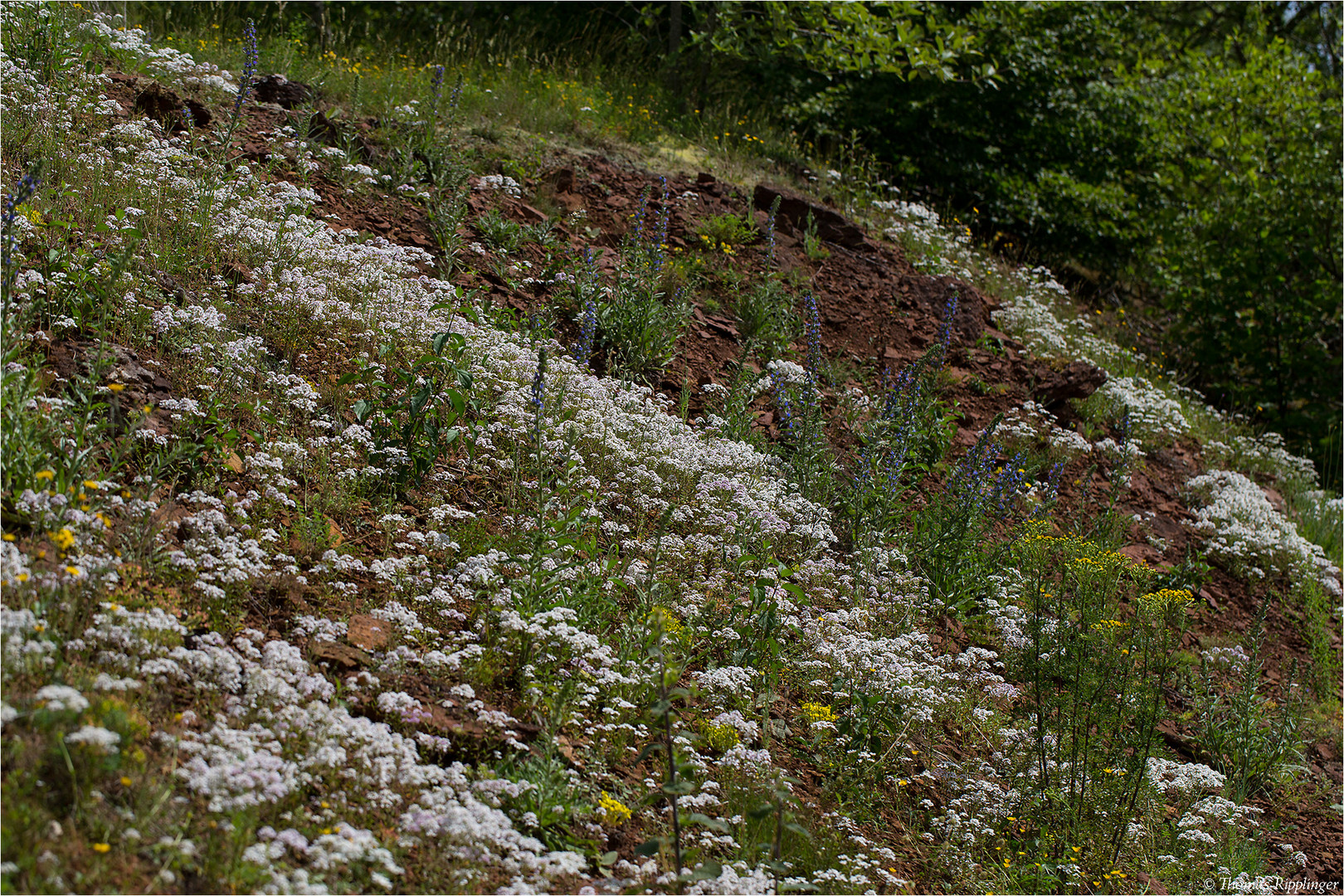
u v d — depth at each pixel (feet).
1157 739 21.94
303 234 24.77
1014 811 17.75
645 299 29.09
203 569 14.85
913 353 35.22
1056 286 44.11
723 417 27.32
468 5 55.06
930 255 41.01
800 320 33.12
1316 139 49.52
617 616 18.29
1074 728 18.57
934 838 16.80
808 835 13.56
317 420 19.62
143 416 16.67
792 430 26.94
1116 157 52.75
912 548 24.97
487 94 39.93
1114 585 24.06
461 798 12.75
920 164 50.57
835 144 49.88
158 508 15.42
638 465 22.71
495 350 24.02
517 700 15.61
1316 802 22.40
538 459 18.45
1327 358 47.06
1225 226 49.44
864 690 18.83
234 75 34.50
